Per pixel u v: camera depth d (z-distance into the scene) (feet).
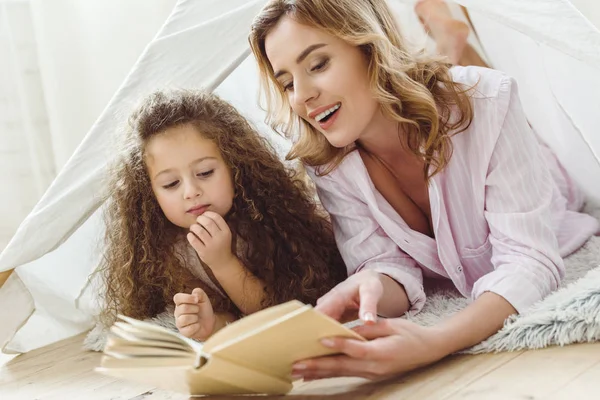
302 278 3.88
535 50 4.33
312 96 3.29
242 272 3.75
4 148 6.76
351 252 3.73
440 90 3.48
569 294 2.99
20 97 6.72
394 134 3.55
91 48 6.88
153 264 3.91
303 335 2.34
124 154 3.77
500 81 3.48
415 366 2.72
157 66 3.89
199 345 2.49
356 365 2.57
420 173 3.68
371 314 2.61
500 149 3.41
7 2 6.63
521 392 2.46
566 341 2.81
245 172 3.91
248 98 4.68
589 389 2.39
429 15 5.17
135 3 6.72
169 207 3.71
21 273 4.06
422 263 3.68
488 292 3.07
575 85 3.88
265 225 3.91
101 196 3.83
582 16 3.34
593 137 3.92
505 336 2.90
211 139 3.72
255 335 2.23
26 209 6.87
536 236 3.31
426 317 3.38
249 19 3.84
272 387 2.66
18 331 4.15
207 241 3.58
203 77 3.91
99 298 4.15
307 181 4.24
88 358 3.82
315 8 3.22
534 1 3.42
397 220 3.67
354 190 3.73
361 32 3.25
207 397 2.87
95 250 4.24
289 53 3.27
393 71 3.30
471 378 2.65
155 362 2.50
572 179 4.54
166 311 3.98
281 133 4.15
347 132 3.35
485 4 3.49
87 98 6.98
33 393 3.35
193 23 3.91
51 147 6.97
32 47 6.79
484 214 3.49
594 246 3.92
